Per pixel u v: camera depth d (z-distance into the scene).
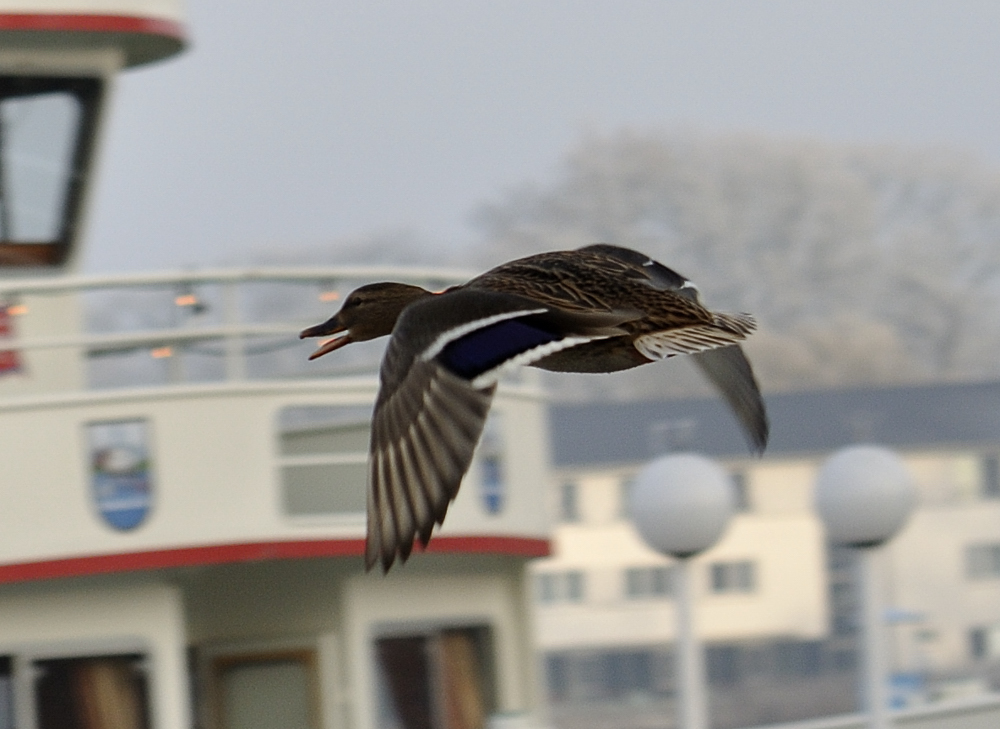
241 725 18.38
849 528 19.22
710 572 78.81
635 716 76.12
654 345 7.85
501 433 18.44
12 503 16.11
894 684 45.56
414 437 6.29
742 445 79.62
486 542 18.05
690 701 19.06
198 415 16.36
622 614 78.31
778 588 78.75
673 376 96.38
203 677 18.45
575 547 78.75
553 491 79.25
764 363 100.38
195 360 44.66
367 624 18.20
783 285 103.06
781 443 79.88
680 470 18.88
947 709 21.23
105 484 16.25
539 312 6.55
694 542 18.78
